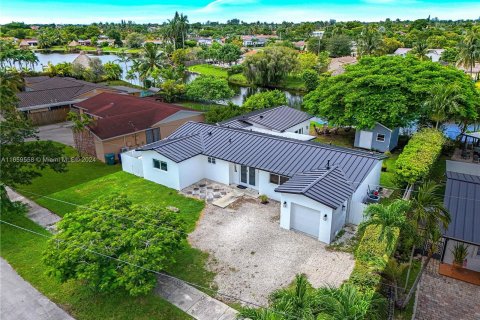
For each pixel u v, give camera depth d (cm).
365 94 3325
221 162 2539
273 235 1955
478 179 2023
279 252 1808
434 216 1505
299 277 1205
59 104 4528
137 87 7000
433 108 3088
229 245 1867
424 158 2419
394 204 1480
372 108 3212
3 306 1483
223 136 2747
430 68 3512
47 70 7619
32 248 1869
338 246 1856
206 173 2675
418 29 14338
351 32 13738
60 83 5484
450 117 3303
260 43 15762
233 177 2580
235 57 10350
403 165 2306
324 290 1134
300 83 7938
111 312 1435
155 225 1570
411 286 1611
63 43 14838
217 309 1447
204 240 1911
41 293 1554
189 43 13438
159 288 1562
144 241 1459
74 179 2784
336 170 2147
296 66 7762
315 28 19562
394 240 1516
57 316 1427
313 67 8338
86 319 1407
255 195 2417
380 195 2394
